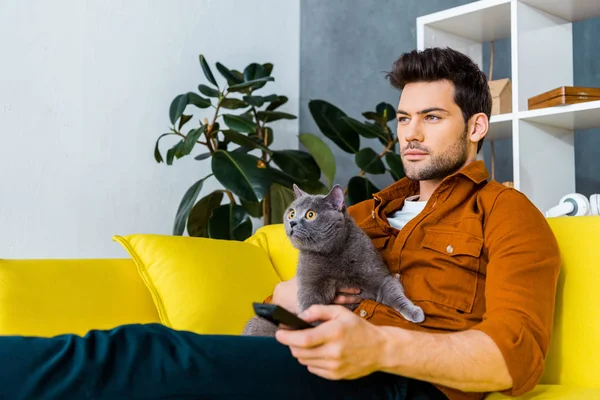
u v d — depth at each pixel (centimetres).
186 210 289
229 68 369
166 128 339
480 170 150
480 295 139
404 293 143
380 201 170
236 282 196
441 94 153
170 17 344
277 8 396
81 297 175
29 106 292
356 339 103
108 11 320
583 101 227
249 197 274
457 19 266
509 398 126
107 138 316
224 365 104
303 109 403
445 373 109
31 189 291
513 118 242
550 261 128
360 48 378
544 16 257
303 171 314
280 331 103
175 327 184
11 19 288
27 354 95
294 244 151
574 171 261
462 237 141
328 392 110
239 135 309
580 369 143
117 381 97
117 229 317
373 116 318
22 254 287
